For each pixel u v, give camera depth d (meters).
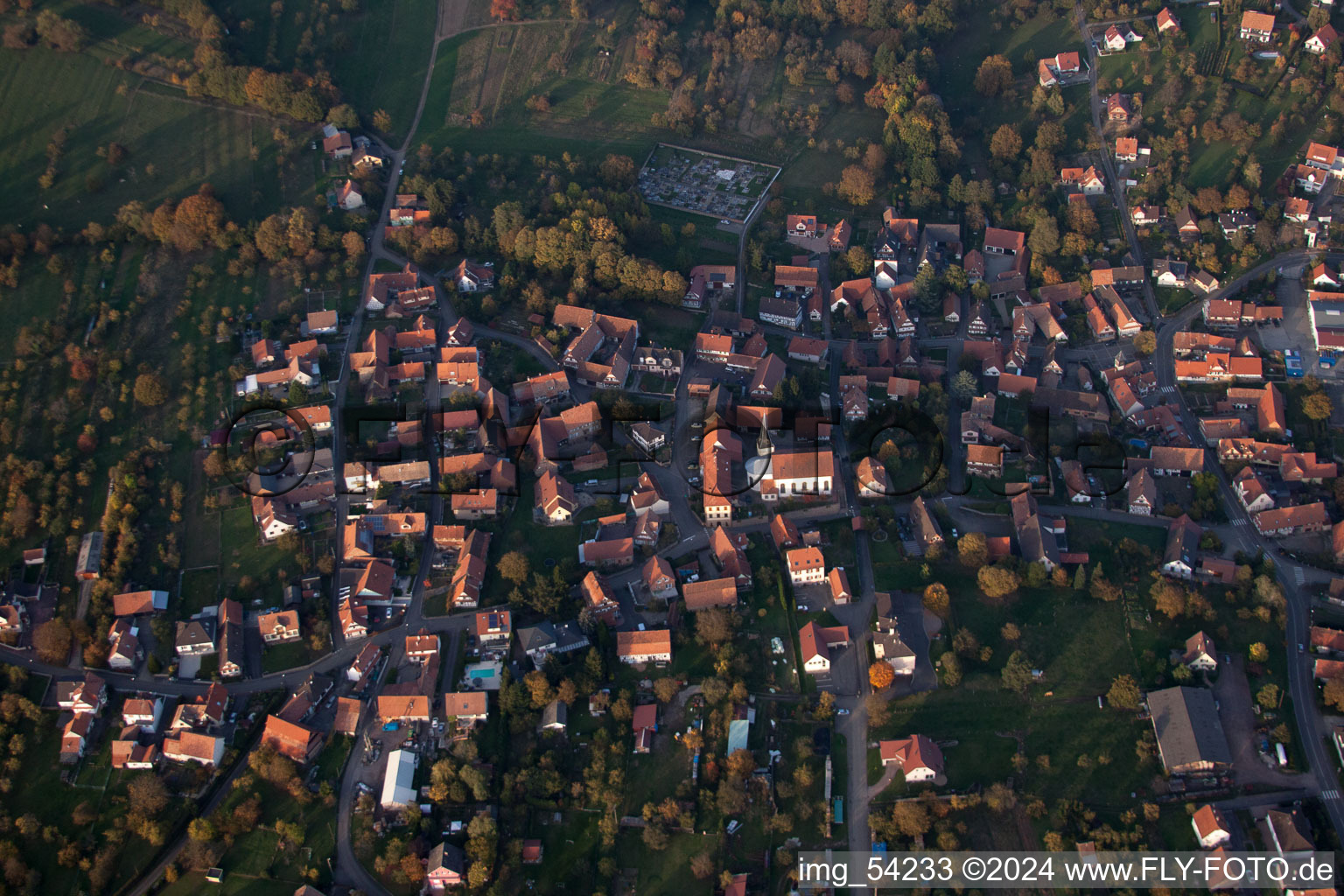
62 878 190.00
